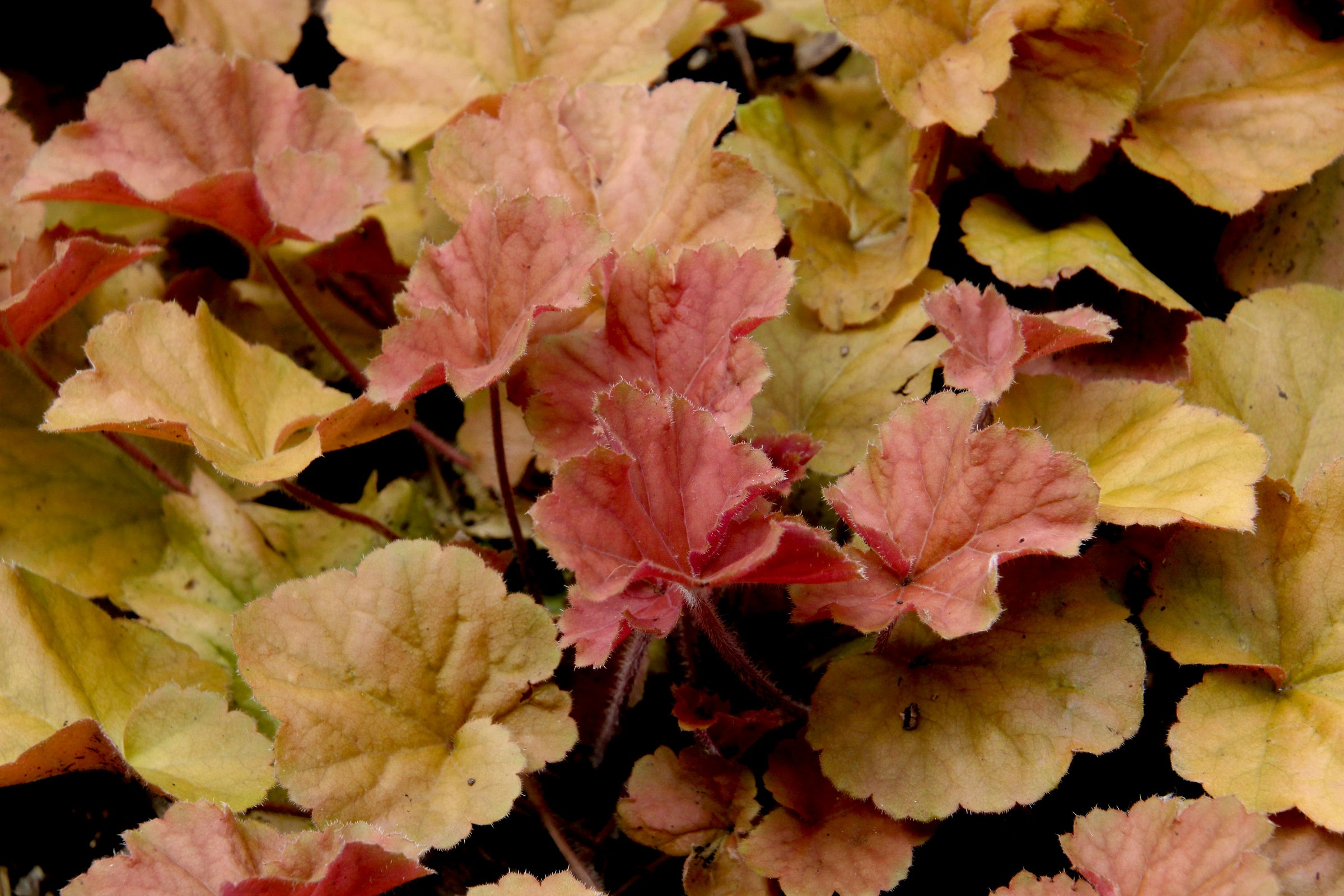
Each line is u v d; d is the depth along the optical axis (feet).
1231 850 3.25
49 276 3.44
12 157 3.62
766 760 3.47
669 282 3.37
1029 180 3.62
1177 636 3.35
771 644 3.52
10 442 3.57
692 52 3.92
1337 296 3.48
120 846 3.46
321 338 3.60
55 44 3.87
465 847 3.46
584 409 3.37
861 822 3.34
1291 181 3.54
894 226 3.67
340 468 3.74
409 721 3.32
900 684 3.35
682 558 3.24
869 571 3.34
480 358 3.38
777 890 3.34
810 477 3.55
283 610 3.32
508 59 3.69
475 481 3.70
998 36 3.51
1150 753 3.44
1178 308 3.47
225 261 3.84
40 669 3.36
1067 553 3.25
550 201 3.36
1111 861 3.28
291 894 3.19
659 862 3.44
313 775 3.28
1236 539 3.36
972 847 3.43
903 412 3.34
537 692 3.35
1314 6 3.58
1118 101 3.54
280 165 3.54
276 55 3.80
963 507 3.30
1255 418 3.45
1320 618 3.34
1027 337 3.36
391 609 3.34
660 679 3.53
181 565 3.56
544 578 3.61
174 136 3.58
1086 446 3.41
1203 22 3.59
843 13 3.49
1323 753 3.28
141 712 3.36
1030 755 3.31
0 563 3.38
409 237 3.76
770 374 3.34
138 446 3.63
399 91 3.71
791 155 3.68
